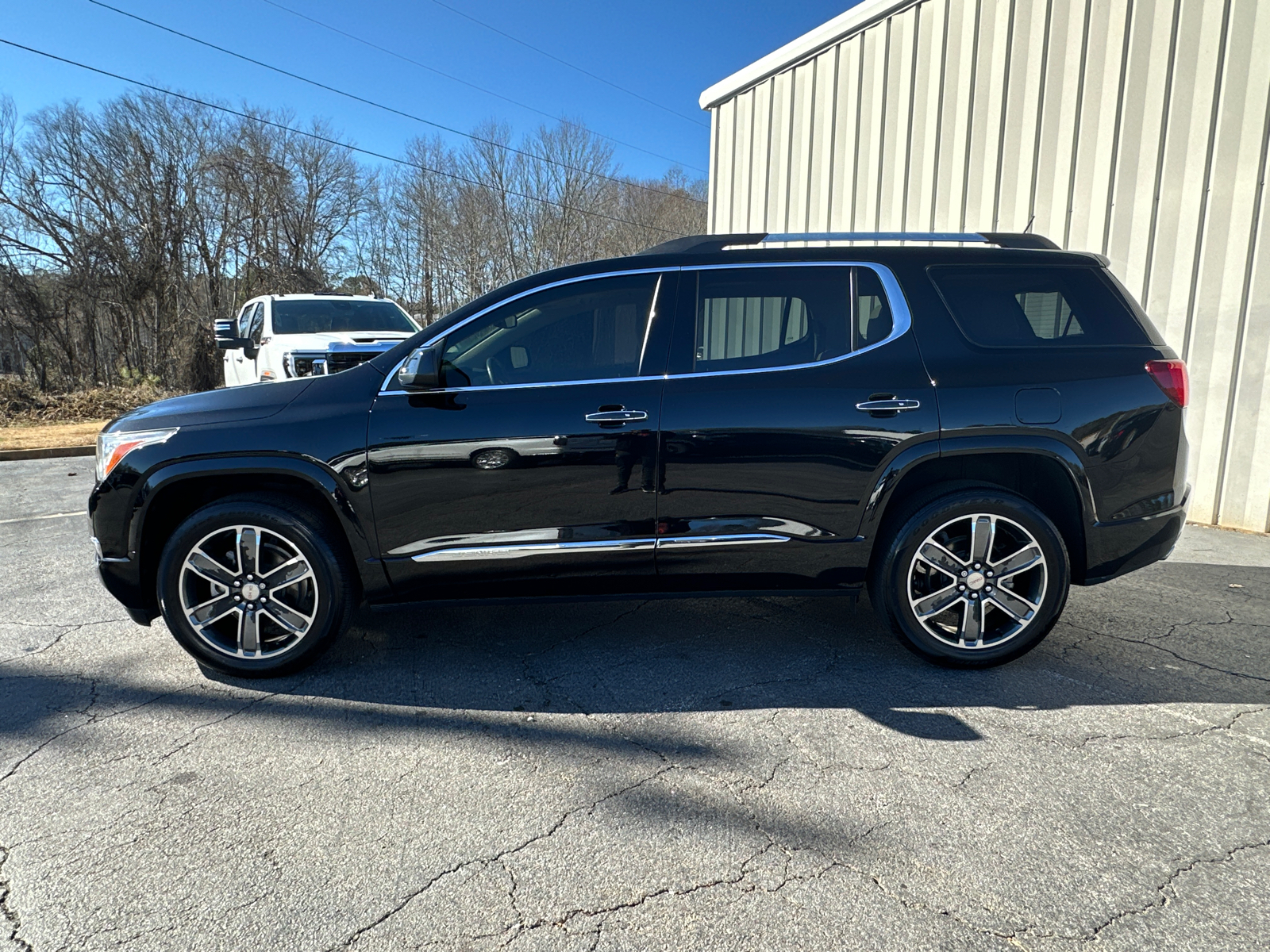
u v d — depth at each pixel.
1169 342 6.45
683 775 2.59
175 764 2.67
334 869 2.13
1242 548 5.61
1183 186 6.24
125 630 4.01
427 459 3.19
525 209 40.41
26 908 1.98
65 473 10.23
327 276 38.03
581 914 1.95
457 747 2.79
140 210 30.95
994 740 2.80
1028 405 3.24
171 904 1.99
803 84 9.48
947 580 3.40
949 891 2.02
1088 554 3.36
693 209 47.03
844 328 3.37
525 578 3.31
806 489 3.26
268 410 3.28
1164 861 2.13
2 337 27.98
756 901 1.99
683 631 3.91
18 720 3.00
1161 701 3.10
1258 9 5.72
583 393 3.25
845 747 2.76
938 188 7.95
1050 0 6.93
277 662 3.30
